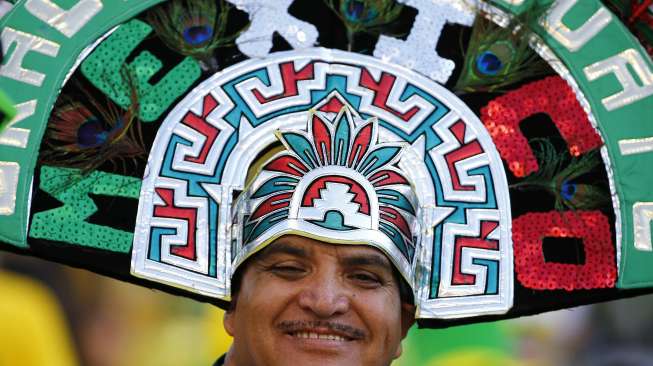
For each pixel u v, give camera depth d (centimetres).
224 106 645
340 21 657
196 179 639
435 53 658
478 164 652
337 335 622
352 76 653
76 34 634
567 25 658
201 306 1157
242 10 652
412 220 637
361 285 626
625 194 652
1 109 543
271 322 625
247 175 642
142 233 635
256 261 629
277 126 645
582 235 654
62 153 633
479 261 649
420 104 653
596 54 657
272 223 623
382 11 659
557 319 1327
